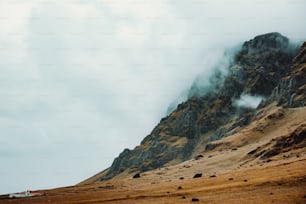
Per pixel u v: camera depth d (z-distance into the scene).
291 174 129.38
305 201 85.44
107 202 124.12
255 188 115.19
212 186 139.88
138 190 170.62
